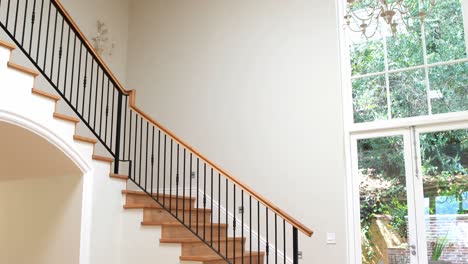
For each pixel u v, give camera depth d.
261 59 5.96
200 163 6.09
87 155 4.48
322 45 5.55
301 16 5.77
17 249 4.73
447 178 4.88
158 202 4.84
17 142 4.23
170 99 6.62
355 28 5.68
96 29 6.70
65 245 4.40
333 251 5.04
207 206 5.90
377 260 5.03
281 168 5.54
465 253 4.66
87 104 6.41
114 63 6.94
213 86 6.28
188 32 6.67
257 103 5.88
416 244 4.88
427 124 5.05
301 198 5.34
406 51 5.41
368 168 5.27
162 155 6.43
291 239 5.27
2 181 5.04
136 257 4.58
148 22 7.11
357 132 5.39
